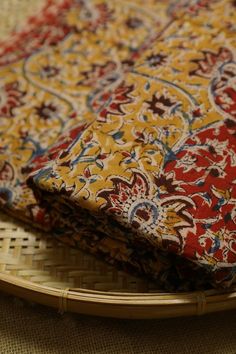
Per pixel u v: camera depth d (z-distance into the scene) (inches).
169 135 23.3
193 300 21.4
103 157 22.2
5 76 30.3
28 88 29.9
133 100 24.6
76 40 32.4
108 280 24.0
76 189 21.1
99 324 24.3
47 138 27.8
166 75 25.7
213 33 27.4
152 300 21.4
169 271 22.2
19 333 23.9
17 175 26.5
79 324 24.3
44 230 25.0
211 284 21.3
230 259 20.6
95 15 33.6
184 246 20.4
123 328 24.3
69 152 22.5
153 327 24.4
